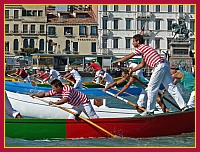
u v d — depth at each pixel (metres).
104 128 11.12
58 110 13.72
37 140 10.95
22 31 62.75
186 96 20.38
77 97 11.36
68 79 22.61
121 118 11.18
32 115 13.94
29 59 56.34
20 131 10.91
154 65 11.62
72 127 11.08
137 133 11.30
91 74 53.78
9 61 55.84
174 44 57.62
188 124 11.97
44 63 52.84
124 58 12.08
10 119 10.88
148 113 11.79
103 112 13.23
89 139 11.10
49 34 63.34
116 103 18.22
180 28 58.12
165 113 11.63
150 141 11.11
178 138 11.49
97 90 21.28
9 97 13.97
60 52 63.50
